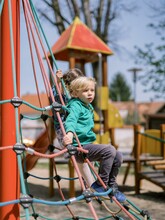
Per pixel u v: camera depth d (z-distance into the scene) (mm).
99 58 8578
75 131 3379
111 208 6633
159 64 16750
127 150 21203
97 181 3387
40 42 3805
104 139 8922
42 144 5742
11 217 3244
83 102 3512
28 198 2582
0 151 3322
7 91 3400
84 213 6230
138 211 3820
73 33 8547
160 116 21719
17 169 3328
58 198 7652
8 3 3369
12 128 3369
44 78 3553
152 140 12031
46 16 15664
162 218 5891
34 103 36312
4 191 3262
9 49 3451
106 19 16547
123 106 51156
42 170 12102
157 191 8547
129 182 9836
